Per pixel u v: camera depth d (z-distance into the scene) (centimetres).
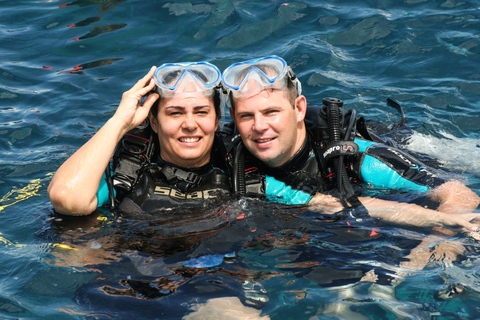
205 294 236
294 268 253
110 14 666
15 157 398
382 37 580
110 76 532
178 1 678
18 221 308
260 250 268
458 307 222
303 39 581
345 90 489
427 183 313
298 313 224
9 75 535
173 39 597
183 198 304
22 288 246
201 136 306
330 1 673
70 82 523
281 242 274
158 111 309
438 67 520
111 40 604
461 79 497
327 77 511
